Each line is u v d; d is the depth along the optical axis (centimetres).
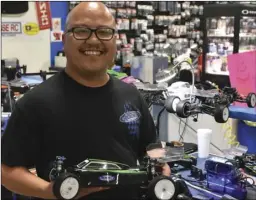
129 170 126
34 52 470
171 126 263
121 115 139
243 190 170
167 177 125
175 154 204
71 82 135
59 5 477
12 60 330
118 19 491
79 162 130
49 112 130
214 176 179
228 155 227
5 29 446
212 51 459
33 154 132
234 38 428
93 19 130
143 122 151
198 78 476
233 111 226
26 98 131
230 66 238
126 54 488
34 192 125
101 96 137
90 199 130
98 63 133
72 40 131
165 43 539
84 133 132
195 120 212
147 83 249
